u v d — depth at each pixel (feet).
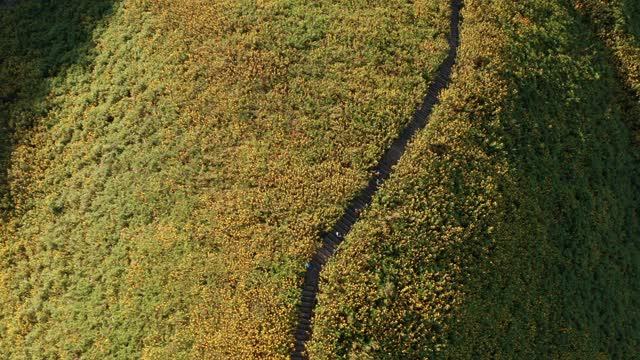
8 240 113.39
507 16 117.50
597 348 110.63
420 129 107.34
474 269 99.25
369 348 91.56
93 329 102.12
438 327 94.68
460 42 116.26
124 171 112.98
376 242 97.30
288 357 92.27
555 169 112.57
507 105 109.19
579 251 112.37
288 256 98.27
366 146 106.32
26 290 108.99
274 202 102.94
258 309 94.84
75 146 117.91
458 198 101.55
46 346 102.94
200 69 116.67
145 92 117.29
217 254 101.04
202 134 111.55
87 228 110.73
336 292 94.58
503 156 106.52
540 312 106.52
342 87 111.96
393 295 94.27
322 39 117.29
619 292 116.26
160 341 97.81
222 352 93.04
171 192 108.17
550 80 115.55
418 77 112.27
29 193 115.96
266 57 115.55
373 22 117.80
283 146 107.96
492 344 99.96
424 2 119.96
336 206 101.45
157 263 103.14
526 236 106.63
